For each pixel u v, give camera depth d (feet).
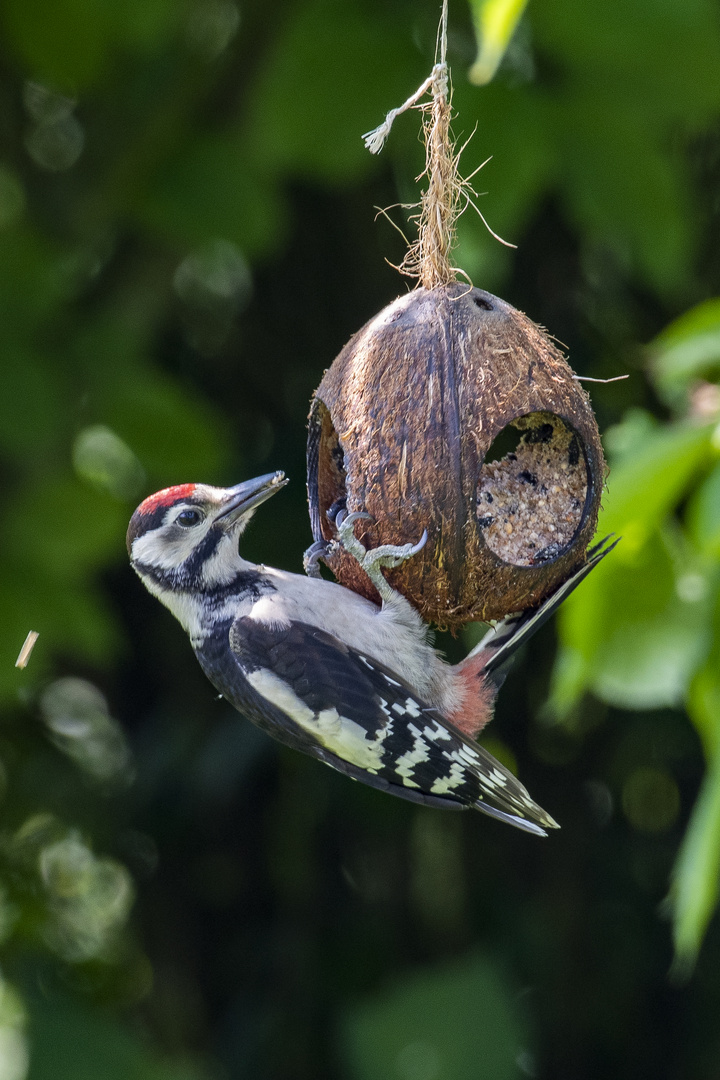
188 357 42.50
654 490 22.65
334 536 24.21
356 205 40.34
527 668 42.47
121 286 37.52
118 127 34.14
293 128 29.09
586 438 21.01
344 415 21.26
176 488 24.12
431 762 21.75
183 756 41.45
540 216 38.63
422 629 21.74
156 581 23.94
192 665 43.01
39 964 43.57
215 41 35.63
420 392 20.59
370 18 28.86
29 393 31.32
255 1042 41.39
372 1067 37.81
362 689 21.61
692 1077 41.60
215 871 43.32
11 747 44.19
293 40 28.71
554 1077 41.75
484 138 27.86
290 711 22.02
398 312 21.47
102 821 43.29
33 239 32.73
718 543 22.20
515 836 43.73
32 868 43.83
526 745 42.86
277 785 43.50
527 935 42.29
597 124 28.32
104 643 34.60
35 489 34.04
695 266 38.19
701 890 22.91
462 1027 38.24
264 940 43.14
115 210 34.27
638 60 27.43
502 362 20.75
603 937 42.96
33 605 33.94
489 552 20.42
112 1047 38.09
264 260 41.09
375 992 41.70
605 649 24.18
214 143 33.50
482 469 21.86
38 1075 37.29
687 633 23.97
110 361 33.45
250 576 23.72
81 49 31.71
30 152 38.42
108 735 44.70
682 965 42.11
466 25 29.09
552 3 26.71
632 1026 42.55
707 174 37.73
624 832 43.37
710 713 24.32
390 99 28.86
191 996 43.37
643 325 39.09
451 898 43.62
